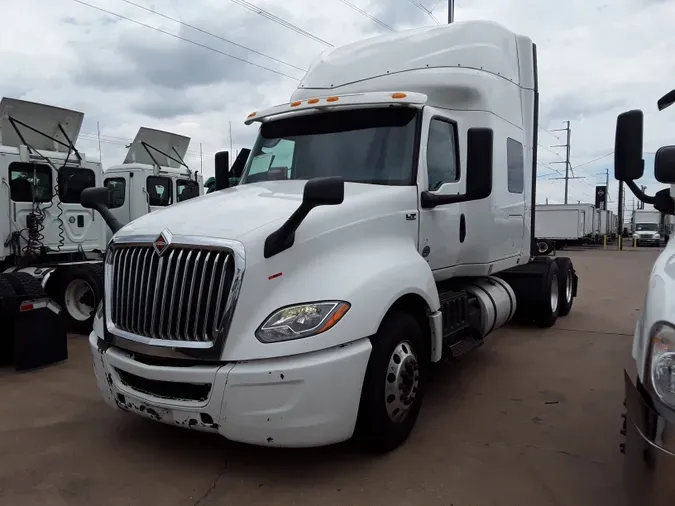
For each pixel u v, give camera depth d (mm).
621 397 5227
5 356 6461
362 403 3721
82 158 9070
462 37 5742
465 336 5578
